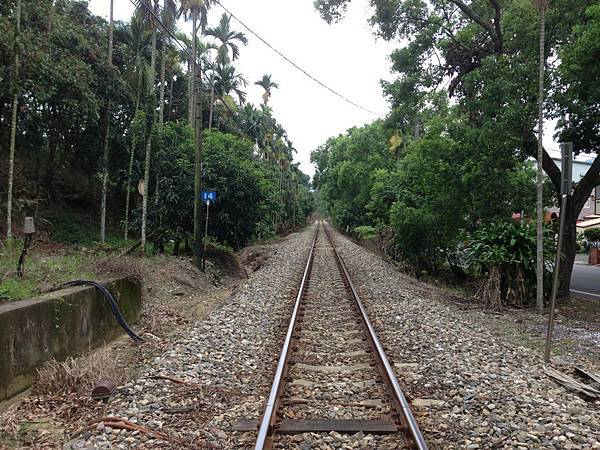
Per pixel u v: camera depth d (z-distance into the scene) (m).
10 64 14.56
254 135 47.50
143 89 21.14
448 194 16.52
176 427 5.03
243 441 4.70
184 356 7.37
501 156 14.38
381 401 5.67
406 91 16.59
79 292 7.77
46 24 17.53
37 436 4.99
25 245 8.47
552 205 17.02
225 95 39.22
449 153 15.55
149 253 18.39
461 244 20.84
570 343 9.52
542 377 6.73
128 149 22.83
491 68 13.59
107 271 10.04
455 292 17.38
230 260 23.72
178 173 20.75
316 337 8.84
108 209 28.11
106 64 19.92
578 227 46.31
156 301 12.74
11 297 6.91
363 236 39.66
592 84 12.43
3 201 18.53
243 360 7.49
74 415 5.50
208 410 5.49
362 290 14.36
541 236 12.93
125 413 5.31
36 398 5.94
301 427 4.93
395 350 7.88
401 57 16.31
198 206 18.28
